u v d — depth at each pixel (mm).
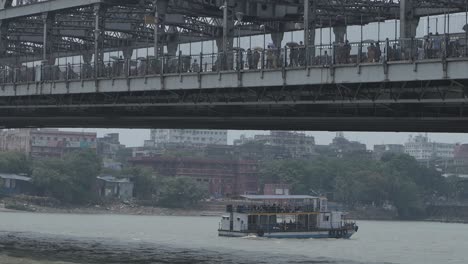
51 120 103688
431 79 59938
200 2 91312
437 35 60656
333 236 170250
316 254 127312
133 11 100188
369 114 69875
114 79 83625
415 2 77875
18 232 155500
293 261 110250
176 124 93125
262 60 70875
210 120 84750
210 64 75438
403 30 66688
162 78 78750
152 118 88500
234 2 92938
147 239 154375
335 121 74688
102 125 102812
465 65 58188
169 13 94312
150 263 95188
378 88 65062
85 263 90312
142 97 84250
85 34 115125
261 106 76312
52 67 91062
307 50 67875
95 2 92250
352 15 91125
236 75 72500
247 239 160875
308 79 67312
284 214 164875
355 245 156875
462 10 81375
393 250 149250
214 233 186125
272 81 69938
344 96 66938
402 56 62156
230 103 75000
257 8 93938
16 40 117625
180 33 103000
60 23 107000
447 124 70688
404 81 61969
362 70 63781
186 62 77188
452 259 132250
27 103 97500
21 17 106750
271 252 126562
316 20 91062
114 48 115312
